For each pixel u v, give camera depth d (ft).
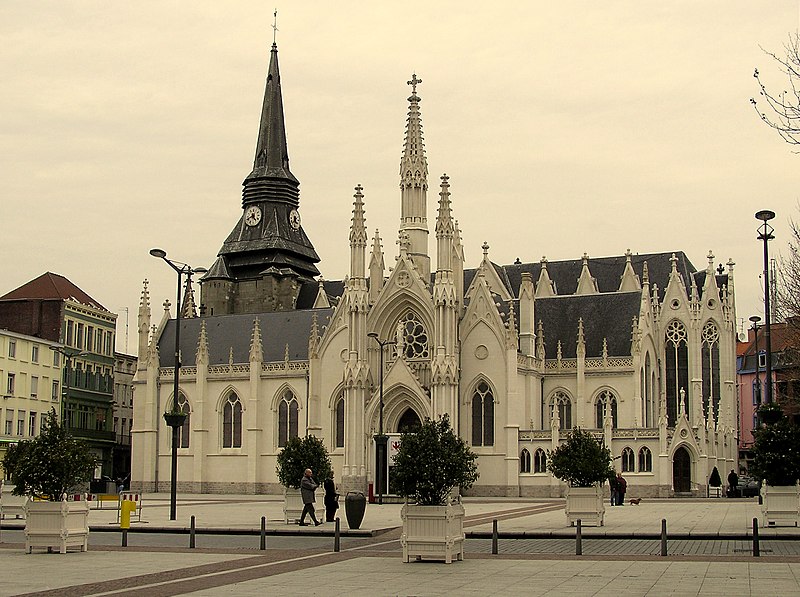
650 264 467.11
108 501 294.25
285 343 422.82
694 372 404.16
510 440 352.69
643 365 377.09
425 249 387.75
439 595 96.84
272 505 286.87
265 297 506.07
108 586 104.06
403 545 127.75
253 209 522.47
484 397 359.66
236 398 414.41
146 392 427.33
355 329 371.76
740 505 268.82
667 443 333.83
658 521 198.80
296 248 522.06
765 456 179.52
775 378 485.97
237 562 128.47
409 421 367.45
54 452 143.13
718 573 113.70
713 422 355.15
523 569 119.24
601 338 386.93
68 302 494.18
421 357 370.32
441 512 126.93
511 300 403.13
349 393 368.27
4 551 143.84
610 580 108.06
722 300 411.34
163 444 423.64
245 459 407.23
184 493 413.39
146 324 435.12
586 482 191.83
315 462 203.92
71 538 141.18
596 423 370.73
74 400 494.59
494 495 353.31
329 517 203.21
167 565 124.67
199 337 438.40
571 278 481.46
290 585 104.83
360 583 106.52
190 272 241.76
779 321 303.27
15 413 437.58
